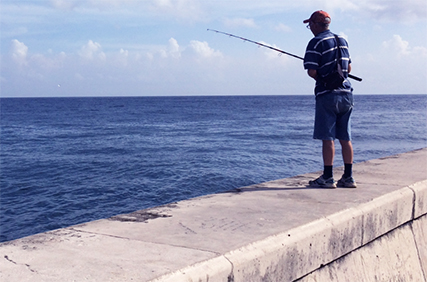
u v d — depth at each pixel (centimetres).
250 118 5756
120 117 6334
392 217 311
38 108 10506
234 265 192
